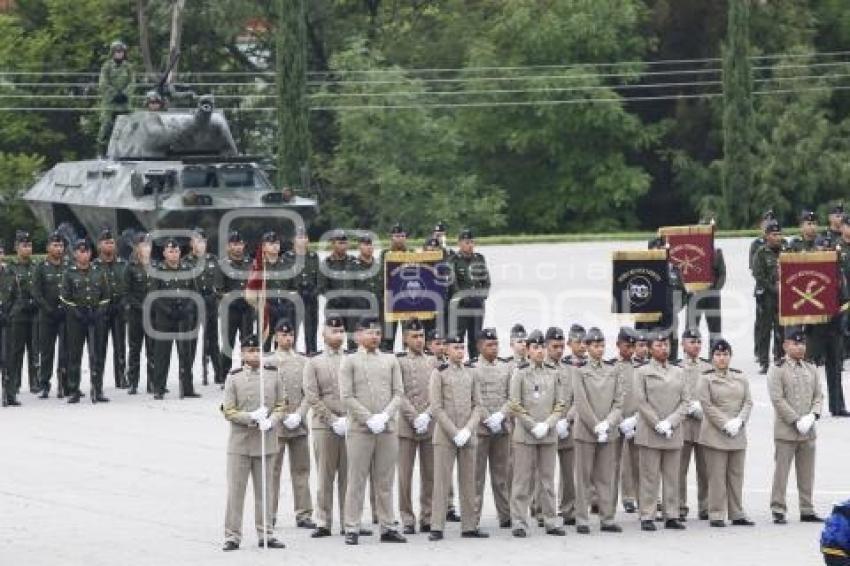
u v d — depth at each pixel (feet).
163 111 350.43
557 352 177.99
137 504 189.67
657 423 177.78
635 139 580.30
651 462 178.50
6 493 195.11
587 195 588.91
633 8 579.07
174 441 221.25
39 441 222.07
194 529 178.81
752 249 261.24
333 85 587.68
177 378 271.08
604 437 176.96
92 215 341.00
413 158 571.28
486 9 617.21
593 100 568.82
